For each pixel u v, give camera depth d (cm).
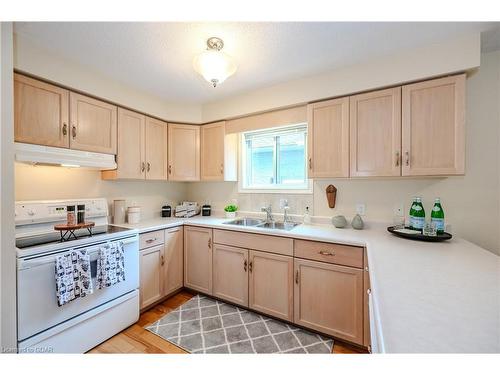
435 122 155
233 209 272
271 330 184
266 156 277
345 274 165
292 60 173
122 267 175
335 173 189
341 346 166
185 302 230
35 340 133
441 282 86
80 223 175
